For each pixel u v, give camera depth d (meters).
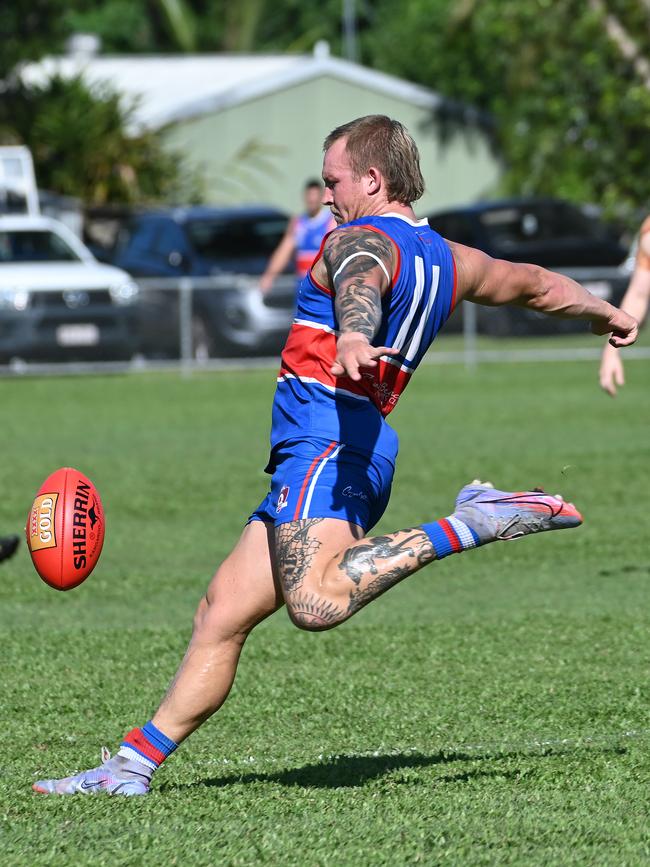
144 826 15.53
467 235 87.94
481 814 15.89
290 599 14.66
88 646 25.42
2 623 27.42
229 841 14.97
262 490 42.66
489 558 33.28
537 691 21.91
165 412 61.78
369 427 15.12
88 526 16.28
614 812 15.97
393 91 122.88
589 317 16.52
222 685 16.36
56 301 73.12
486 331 85.31
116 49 198.12
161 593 30.08
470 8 123.00
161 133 114.88
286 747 19.27
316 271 14.95
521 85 112.38
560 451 48.97
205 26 190.62
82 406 63.81
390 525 36.25
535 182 114.06
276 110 120.19
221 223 81.81
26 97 110.62
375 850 14.66
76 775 17.20
